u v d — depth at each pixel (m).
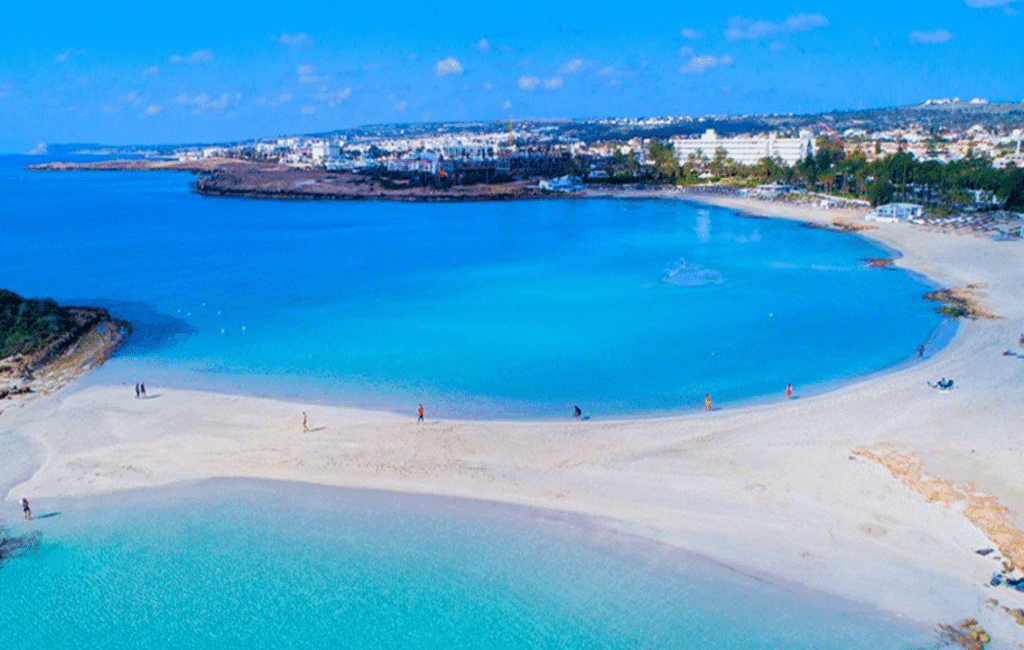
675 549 42.59
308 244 165.50
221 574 41.59
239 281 121.62
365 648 36.12
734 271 124.12
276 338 86.19
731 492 47.94
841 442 54.31
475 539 44.16
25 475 52.28
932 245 140.38
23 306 85.31
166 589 40.44
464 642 36.38
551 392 67.38
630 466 51.94
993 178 178.38
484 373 72.94
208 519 46.81
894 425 57.00
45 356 77.00
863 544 42.06
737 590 39.22
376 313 98.19
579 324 91.19
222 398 66.19
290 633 37.16
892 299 101.31
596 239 165.75
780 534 43.38
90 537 45.09
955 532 42.53
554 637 36.50
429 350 80.81
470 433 57.81
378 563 42.25
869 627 36.22
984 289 103.50
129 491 50.16
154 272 130.62
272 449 55.66
